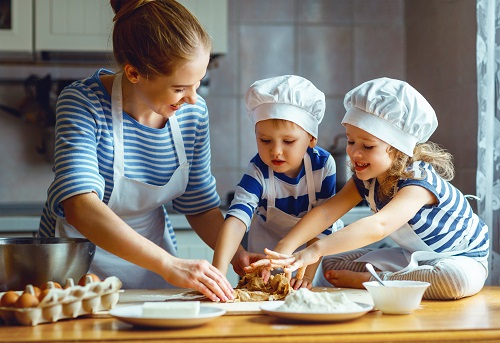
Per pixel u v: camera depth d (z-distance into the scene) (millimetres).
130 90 1608
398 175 1614
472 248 1658
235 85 3457
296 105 1708
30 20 2971
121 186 1650
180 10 1471
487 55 2109
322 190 1820
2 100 3285
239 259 1722
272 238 1881
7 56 3172
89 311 1259
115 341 1071
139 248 1382
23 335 1105
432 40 3141
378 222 1537
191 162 1766
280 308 1249
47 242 1559
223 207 2945
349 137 1638
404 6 3514
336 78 3492
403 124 1589
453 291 1484
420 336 1115
